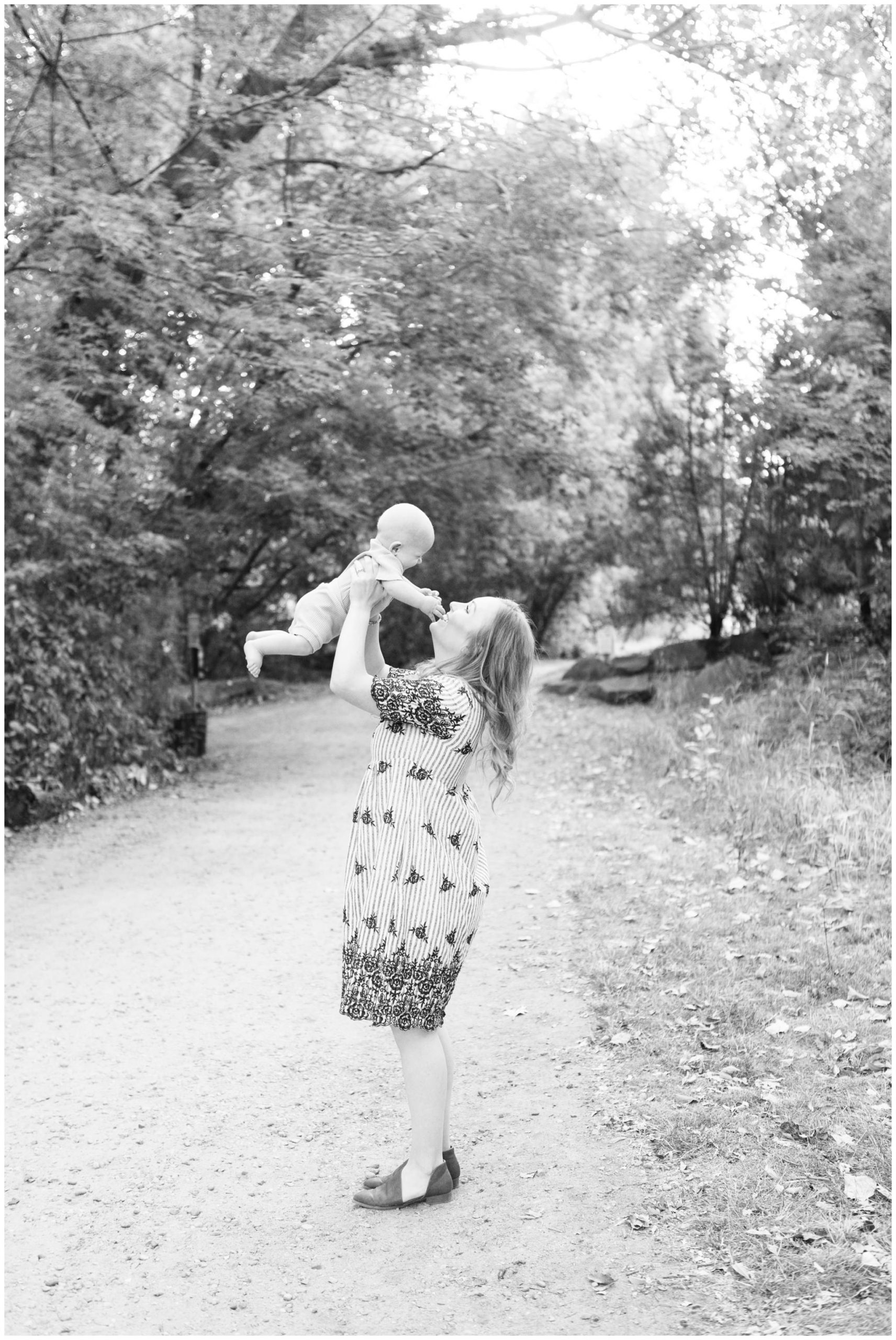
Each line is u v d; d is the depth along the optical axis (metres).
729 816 7.57
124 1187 3.44
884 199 10.27
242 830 8.64
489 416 13.57
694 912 5.71
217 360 10.68
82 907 6.64
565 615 24.45
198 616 12.94
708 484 13.02
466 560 19.09
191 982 5.29
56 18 9.17
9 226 8.92
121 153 10.17
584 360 14.34
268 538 16.81
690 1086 3.82
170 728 12.05
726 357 11.79
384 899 3.13
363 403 12.61
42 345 9.27
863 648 11.05
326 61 11.40
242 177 10.99
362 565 3.24
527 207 11.75
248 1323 2.73
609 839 7.44
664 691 12.70
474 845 3.25
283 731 14.94
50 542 9.59
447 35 11.91
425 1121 3.21
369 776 3.21
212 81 11.26
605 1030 4.36
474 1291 2.80
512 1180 3.33
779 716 9.84
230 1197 3.36
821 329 10.60
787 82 10.94
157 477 11.48
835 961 4.88
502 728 3.28
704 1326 2.58
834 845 6.59
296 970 5.41
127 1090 4.14
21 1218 3.28
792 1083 3.76
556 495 16.88
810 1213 3.00
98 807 9.58
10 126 9.41
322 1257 3.01
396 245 10.62
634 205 12.71
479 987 4.99
